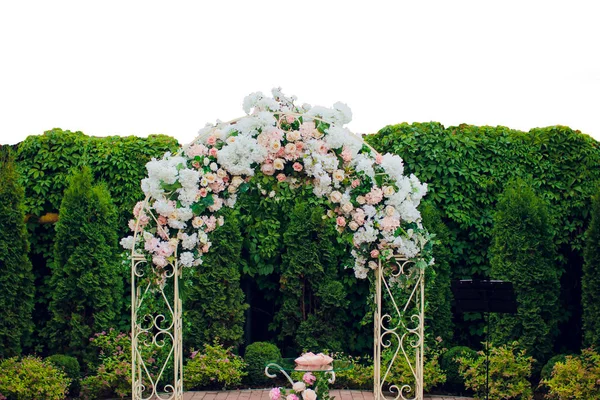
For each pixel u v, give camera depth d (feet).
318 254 27.07
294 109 19.13
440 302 25.55
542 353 24.29
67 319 25.50
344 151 18.79
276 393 18.58
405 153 26.40
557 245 25.81
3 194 23.93
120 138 27.50
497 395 22.86
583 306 23.52
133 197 26.91
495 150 26.50
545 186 26.16
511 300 20.30
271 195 19.67
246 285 29.43
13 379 22.39
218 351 26.03
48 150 26.89
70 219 25.17
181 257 19.33
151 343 20.53
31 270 26.20
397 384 24.72
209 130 19.20
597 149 26.35
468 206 26.37
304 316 27.40
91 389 24.03
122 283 26.30
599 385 21.11
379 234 19.48
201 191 18.81
